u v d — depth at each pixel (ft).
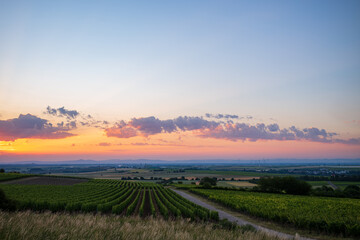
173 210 106.52
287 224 90.48
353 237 73.05
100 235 25.43
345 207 134.51
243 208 119.24
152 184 355.77
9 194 172.55
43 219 32.22
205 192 212.23
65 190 225.97
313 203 150.51
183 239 27.73
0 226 24.22
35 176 381.19
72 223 30.58
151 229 29.60
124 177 586.86
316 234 77.00
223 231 37.52
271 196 199.21
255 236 33.09
